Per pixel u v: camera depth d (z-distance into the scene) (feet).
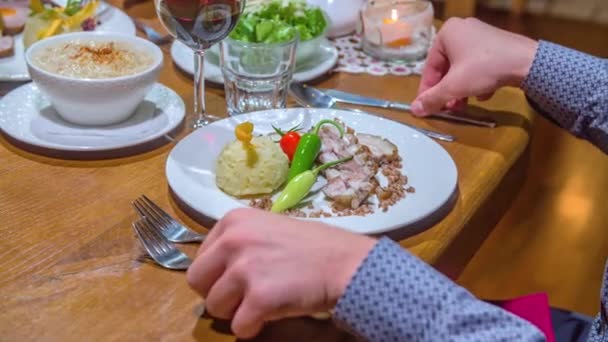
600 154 8.14
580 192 7.47
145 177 2.95
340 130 3.09
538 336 2.07
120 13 4.36
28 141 3.05
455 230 2.72
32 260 2.43
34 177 2.91
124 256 2.46
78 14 3.95
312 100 3.63
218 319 2.21
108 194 2.82
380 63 4.15
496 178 3.09
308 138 2.87
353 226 2.56
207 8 3.11
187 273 2.17
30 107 3.35
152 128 3.27
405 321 2.06
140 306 2.24
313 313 2.11
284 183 2.85
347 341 2.21
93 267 2.40
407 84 3.92
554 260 6.51
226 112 3.52
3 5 4.18
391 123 3.26
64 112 3.22
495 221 3.18
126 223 2.64
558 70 3.34
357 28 4.50
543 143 8.34
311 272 2.08
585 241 6.75
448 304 2.07
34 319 2.17
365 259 2.11
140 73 3.16
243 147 2.75
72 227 2.60
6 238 2.53
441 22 4.77
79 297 2.27
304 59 3.90
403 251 2.17
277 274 2.06
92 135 3.17
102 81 3.05
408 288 2.07
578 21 10.98
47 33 3.78
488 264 6.42
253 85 3.53
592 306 5.98
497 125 3.49
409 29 4.16
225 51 3.65
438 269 2.61
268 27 3.77
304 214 2.65
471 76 3.40
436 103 3.48
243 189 2.74
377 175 2.92
